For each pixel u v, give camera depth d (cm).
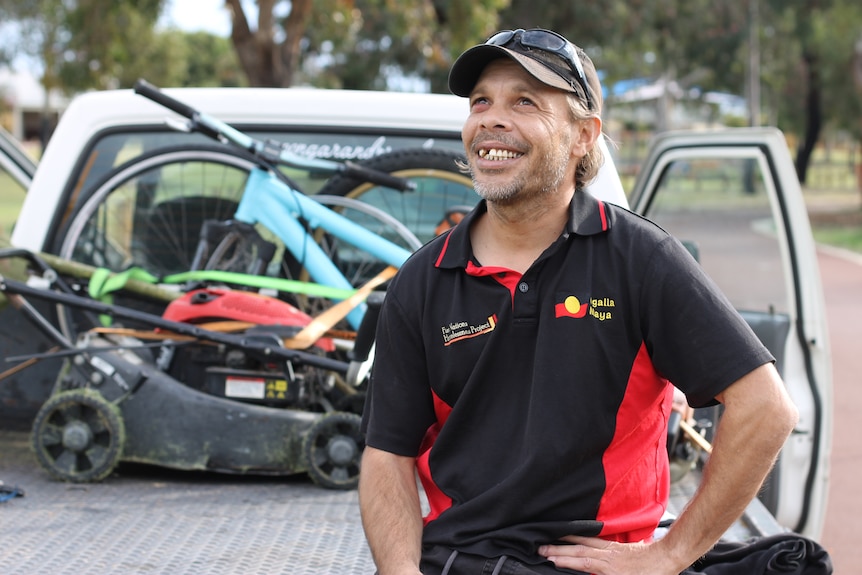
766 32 3197
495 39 219
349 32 1500
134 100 391
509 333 211
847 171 5381
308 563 259
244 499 319
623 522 213
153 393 340
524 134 211
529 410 209
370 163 375
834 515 576
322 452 336
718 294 205
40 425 333
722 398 204
